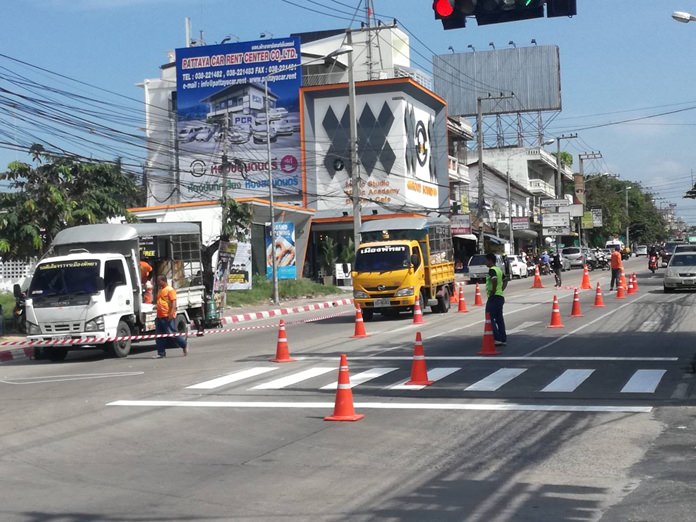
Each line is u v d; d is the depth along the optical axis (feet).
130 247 73.46
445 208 222.69
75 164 98.63
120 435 35.22
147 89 211.00
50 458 31.27
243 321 108.37
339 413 37.06
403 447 31.40
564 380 46.37
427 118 215.72
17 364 68.49
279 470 28.30
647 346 60.54
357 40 217.77
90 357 71.10
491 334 58.08
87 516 23.36
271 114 198.29
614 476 26.55
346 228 198.08
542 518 22.12
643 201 502.79
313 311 124.67
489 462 28.78
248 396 44.16
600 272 223.92
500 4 38.99
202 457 30.66
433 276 96.37
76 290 66.69
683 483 25.48
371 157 196.03
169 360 63.67
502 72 283.79
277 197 198.59
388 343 67.82
